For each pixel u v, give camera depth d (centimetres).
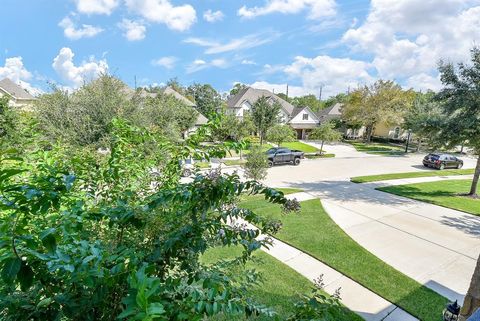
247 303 142
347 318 430
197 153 245
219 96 5638
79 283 115
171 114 1370
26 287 96
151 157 275
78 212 141
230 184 162
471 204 1099
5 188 103
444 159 1975
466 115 1066
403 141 3522
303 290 490
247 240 190
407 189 1325
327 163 2109
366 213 962
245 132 2045
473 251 696
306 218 873
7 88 2538
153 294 87
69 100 1043
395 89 3256
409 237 772
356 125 3769
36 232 128
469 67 1036
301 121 3725
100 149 1027
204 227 171
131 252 128
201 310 111
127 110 1127
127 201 201
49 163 216
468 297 310
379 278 554
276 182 1446
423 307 470
